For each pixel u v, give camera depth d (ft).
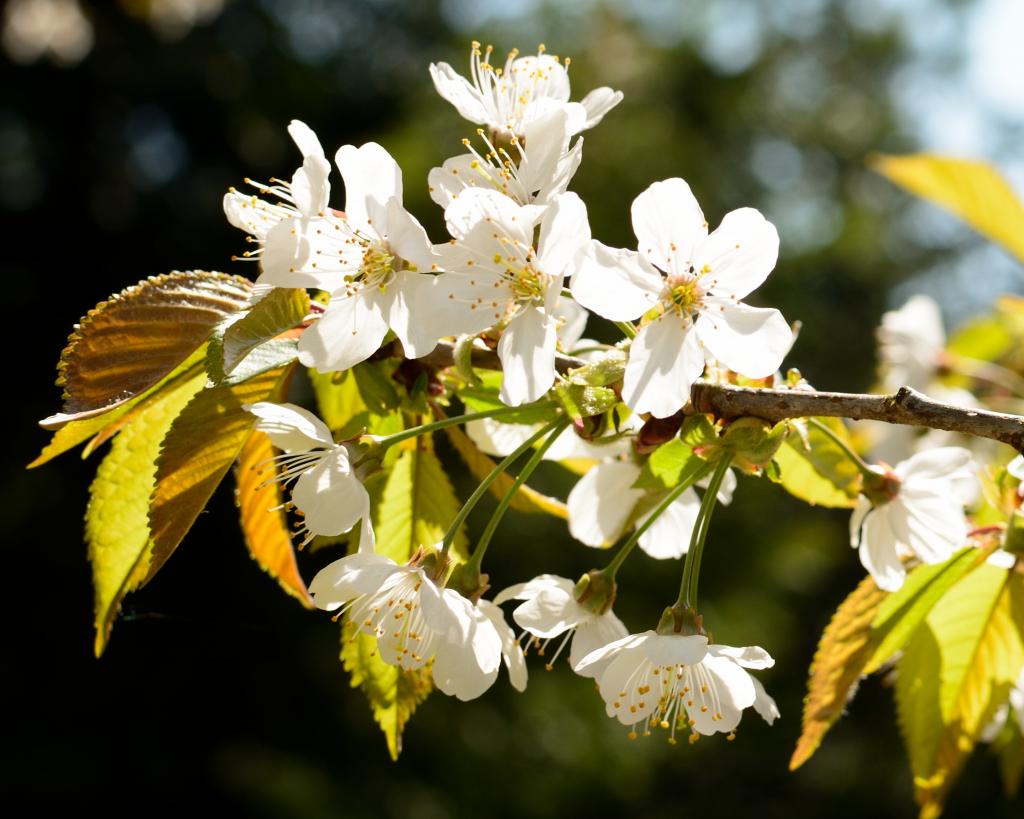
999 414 4.18
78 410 4.53
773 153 48.42
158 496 4.55
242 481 5.55
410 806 27.96
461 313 4.84
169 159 36.83
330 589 4.68
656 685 4.90
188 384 5.38
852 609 5.88
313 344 4.72
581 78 39.60
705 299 4.84
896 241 49.55
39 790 28.84
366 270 4.91
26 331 34.12
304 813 28.02
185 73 35.99
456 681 4.70
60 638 29.58
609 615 5.20
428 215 29.73
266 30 37.04
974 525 6.14
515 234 4.86
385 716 5.49
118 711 29.68
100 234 35.40
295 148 36.65
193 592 29.45
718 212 40.52
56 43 34.53
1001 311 10.18
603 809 28.99
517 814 27.84
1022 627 5.91
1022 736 7.09
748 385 5.11
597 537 6.14
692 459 5.22
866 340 43.04
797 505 33.12
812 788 32.60
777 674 33.19
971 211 8.63
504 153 5.35
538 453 5.00
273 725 29.76
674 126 41.16
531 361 4.75
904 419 4.33
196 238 35.96
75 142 35.55
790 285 42.52
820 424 5.65
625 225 34.71
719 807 31.40
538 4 41.57
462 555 5.75
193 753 29.68
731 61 48.24
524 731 28.43
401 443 5.63
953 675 6.17
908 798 32.35
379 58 38.45
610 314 4.80
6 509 29.71
